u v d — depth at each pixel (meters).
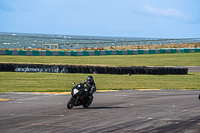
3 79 56.72
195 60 124.12
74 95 27.33
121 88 49.12
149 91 46.75
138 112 25.92
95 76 69.19
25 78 59.81
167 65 108.19
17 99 34.41
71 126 19.30
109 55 141.25
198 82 63.62
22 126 19.14
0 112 24.94
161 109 27.89
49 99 34.97
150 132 17.80
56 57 122.06
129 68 78.44
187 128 19.05
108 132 17.64
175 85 57.06
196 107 29.56
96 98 37.00
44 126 19.20
